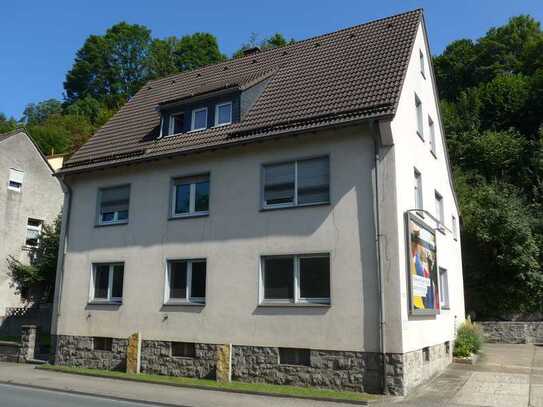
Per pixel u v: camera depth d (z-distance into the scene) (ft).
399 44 53.21
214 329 49.11
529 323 77.61
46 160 107.34
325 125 45.19
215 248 50.75
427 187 54.65
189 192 54.54
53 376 49.65
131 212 57.31
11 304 96.02
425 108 57.52
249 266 48.34
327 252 44.68
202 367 48.98
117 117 70.49
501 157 120.88
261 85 57.31
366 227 43.32
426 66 59.72
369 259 42.68
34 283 95.25
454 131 136.36
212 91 55.93
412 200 47.85
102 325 56.18
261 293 47.39
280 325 45.60
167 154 54.13
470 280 90.94
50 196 107.04
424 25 59.93
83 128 203.10
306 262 46.03
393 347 40.24
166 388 43.57
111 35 237.25
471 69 169.78
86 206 61.05
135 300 54.65
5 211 98.22
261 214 48.73
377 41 56.24
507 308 87.61
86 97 226.99
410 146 48.93
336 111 46.32
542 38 157.58
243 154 51.08
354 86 49.39
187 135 57.11
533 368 52.85
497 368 52.95
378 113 43.37
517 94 138.62
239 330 47.65
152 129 62.95
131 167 58.44
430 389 41.86
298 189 47.52
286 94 54.44
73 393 40.81
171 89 71.72
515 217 88.43
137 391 41.57
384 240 42.32
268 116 51.83
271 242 47.57
